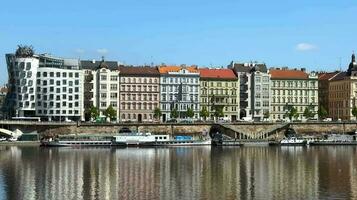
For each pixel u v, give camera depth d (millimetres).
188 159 181625
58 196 111188
